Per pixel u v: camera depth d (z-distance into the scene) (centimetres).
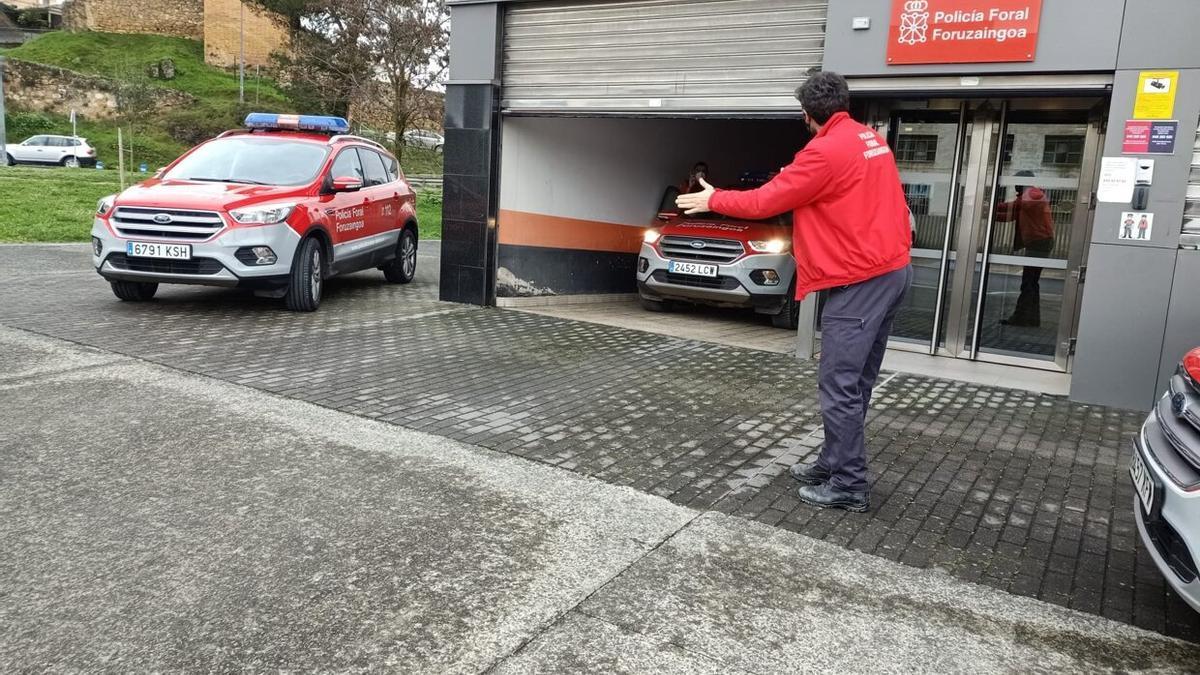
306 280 816
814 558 335
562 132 973
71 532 326
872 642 275
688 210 385
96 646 251
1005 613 298
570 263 1014
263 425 467
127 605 275
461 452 439
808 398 594
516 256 943
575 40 835
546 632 271
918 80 646
